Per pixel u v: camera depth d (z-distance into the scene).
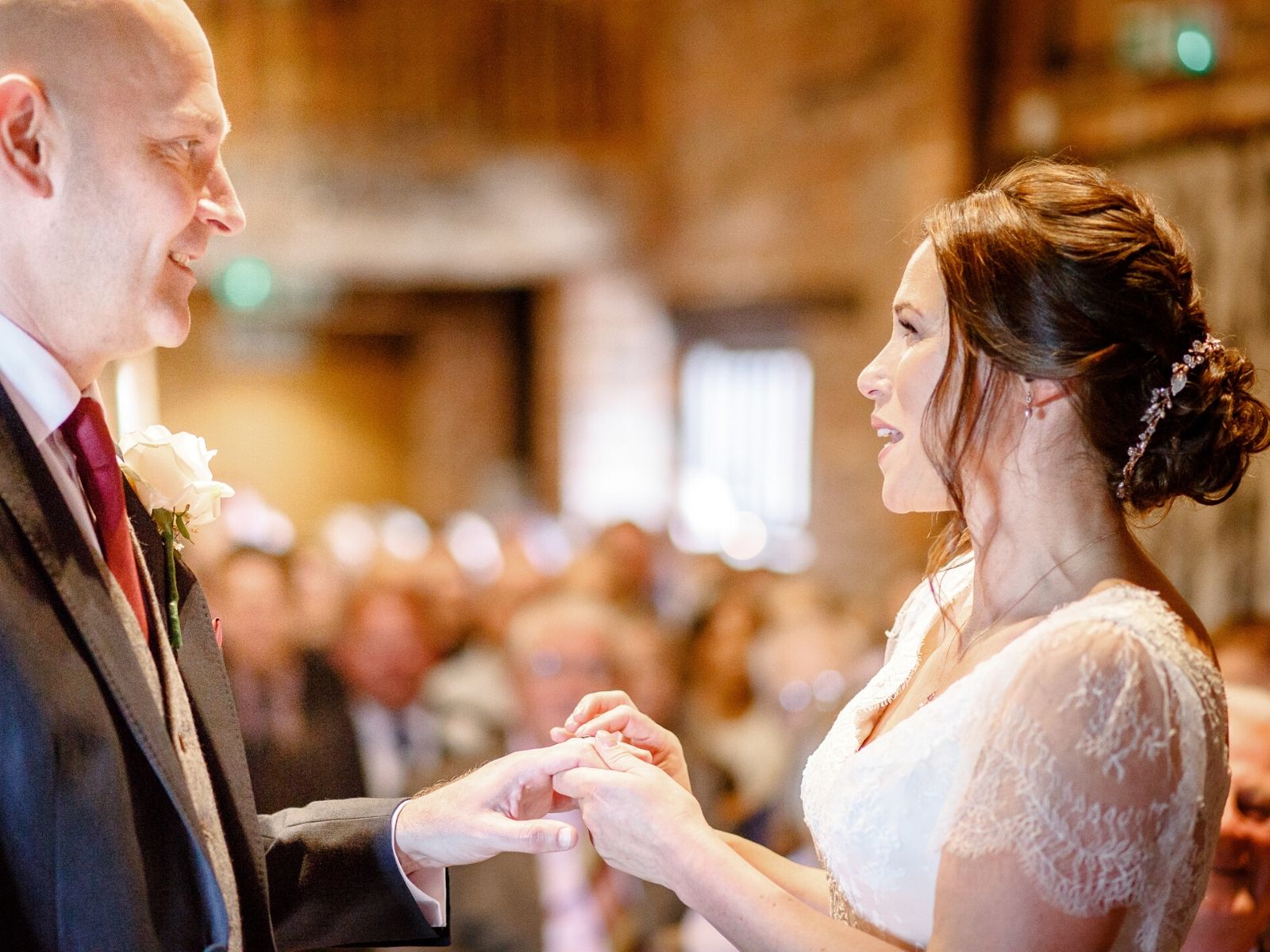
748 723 3.43
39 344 1.14
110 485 1.19
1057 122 4.45
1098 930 1.06
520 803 1.47
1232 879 1.55
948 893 1.09
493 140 6.68
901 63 5.03
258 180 6.49
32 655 1.03
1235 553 3.59
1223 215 3.76
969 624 1.28
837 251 5.55
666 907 2.61
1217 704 1.14
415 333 9.55
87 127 1.08
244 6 6.20
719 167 6.42
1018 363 1.13
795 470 6.10
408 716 3.38
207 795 1.19
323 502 9.79
